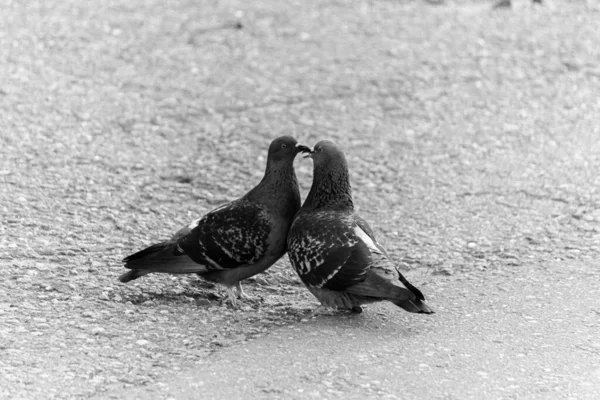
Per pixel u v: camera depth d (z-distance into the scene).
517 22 20.94
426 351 8.41
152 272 9.77
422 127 15.90
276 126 15.84
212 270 9.77
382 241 11.83
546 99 16.92
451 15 21.58
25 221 11.50
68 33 19.20
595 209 12.59
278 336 8.74
